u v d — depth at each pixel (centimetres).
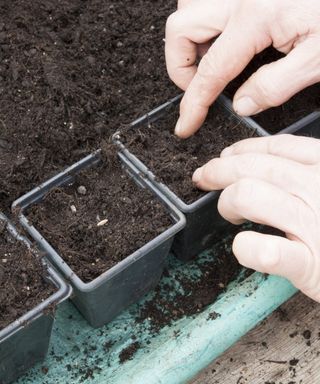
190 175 46
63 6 56
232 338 45
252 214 42
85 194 46
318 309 51
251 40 47
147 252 42
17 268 40
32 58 51
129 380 43
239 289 47
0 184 47
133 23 56
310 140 45
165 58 52
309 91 53
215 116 50
